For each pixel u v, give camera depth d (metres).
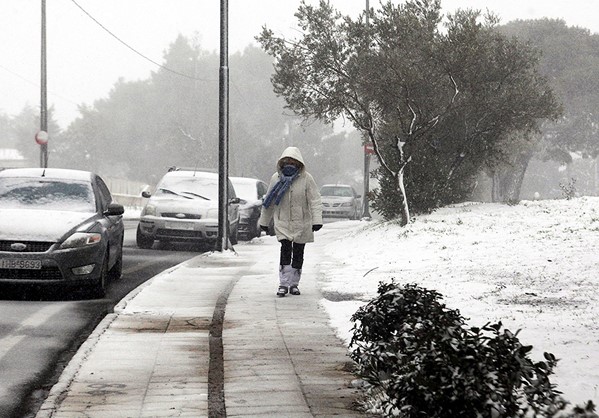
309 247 24.20
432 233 20.95
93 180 15.51
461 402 5.26
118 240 16.03
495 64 26.06
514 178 55.03
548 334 8.76
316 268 17.00
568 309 10.33
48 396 7.15
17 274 13.05
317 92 25.31
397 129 24.70
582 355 7.77
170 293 13.31
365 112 23.88
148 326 10.34
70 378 7.74
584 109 65.56
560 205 25.77
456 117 25.23
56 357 9.13
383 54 24.41
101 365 8.24
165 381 7.63
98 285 13.62
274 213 13.33
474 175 31.80
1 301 12.88
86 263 13.34
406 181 25.03
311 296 12.88
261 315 11.12
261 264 18.44
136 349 8.98
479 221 22.59
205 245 27.03
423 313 7.42
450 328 5.72
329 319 10.82
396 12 24.58
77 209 14.59
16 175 15.25
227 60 21.59
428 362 5.45
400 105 24.38
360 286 13.81
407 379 5.53
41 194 14.80
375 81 23.84
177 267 17.52
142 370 8.05
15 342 9.84
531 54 26.97
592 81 64.62
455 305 10.96
